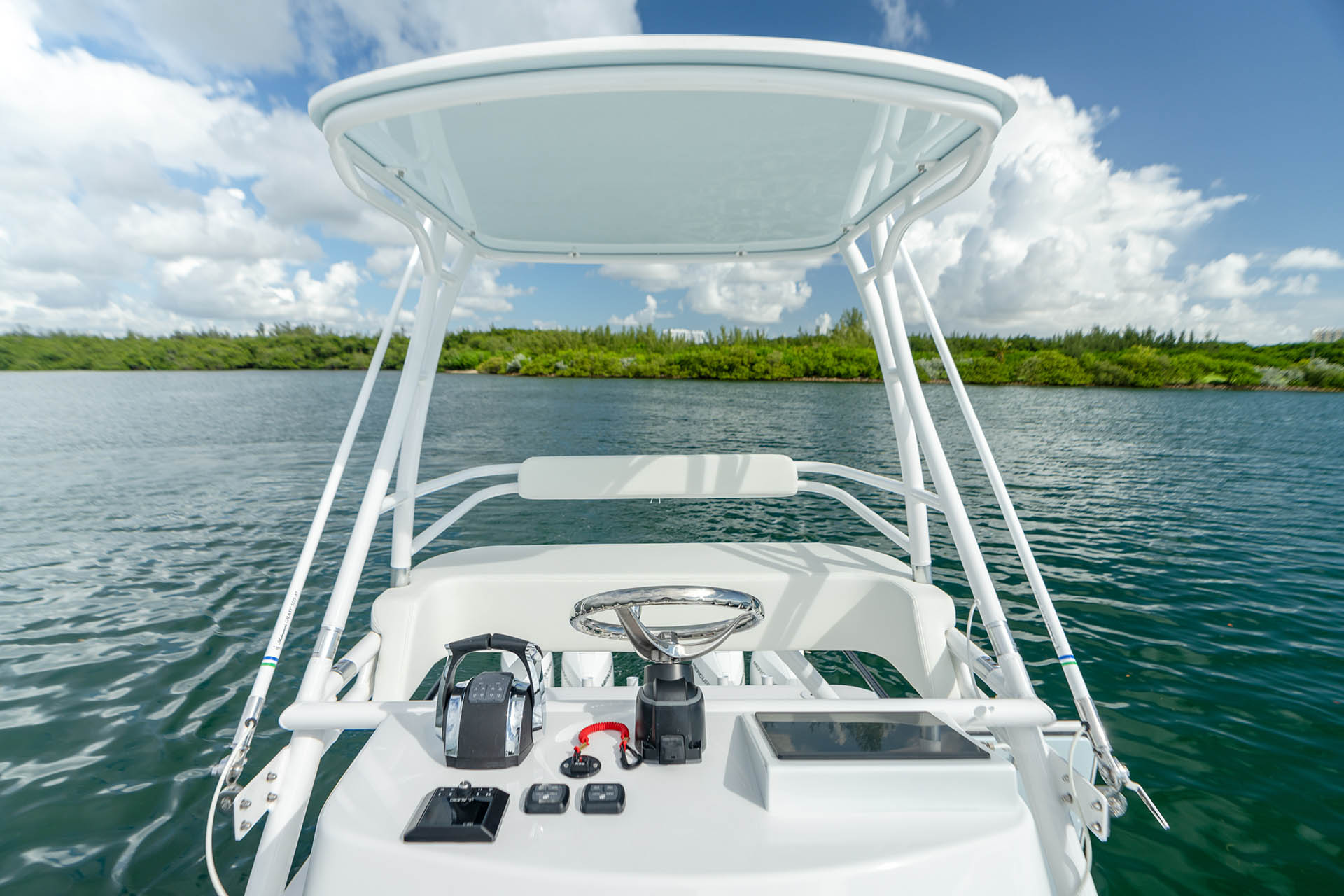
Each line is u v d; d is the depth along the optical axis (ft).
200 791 10.74
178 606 19.52
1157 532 30.71
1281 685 14.92
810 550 7.57
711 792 3.04
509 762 3.22
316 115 3.52
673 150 5.21
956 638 5.46
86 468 47.55
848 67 3.16
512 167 5.53
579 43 2.99
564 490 7.90
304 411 88.02
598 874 2.51
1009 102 3.53
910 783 2.91
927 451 4.94
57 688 14.42
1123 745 12.42
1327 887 8.58
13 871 8.83
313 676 4.19
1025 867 2.77
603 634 3.42
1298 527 32.19
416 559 24.86
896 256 5.25
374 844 2.66
